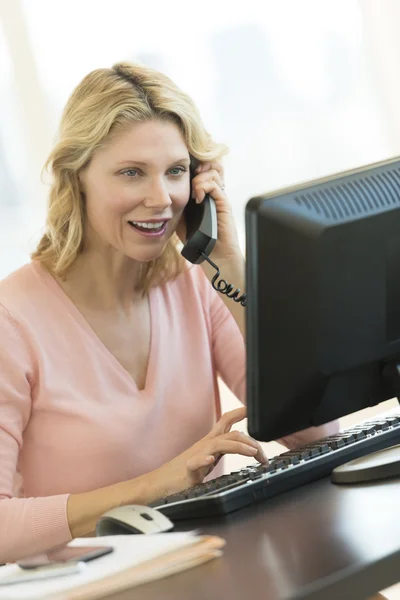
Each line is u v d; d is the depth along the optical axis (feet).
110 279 7.16
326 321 4.81
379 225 4.86
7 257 13.25
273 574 3.89
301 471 5.27
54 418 6.86
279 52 13.69
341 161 14.01
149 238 6.86
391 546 4.01
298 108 13.87
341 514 4.58
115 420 6.93
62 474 6.88
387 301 4.97
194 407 7.39
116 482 6.93
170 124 6.88
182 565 4.09
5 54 12.82
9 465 6.58
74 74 12.91
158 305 7.53
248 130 13.79
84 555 4.32
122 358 7.23
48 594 3.84
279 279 4.68
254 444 5.85
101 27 12.92
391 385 5.15
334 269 4.76
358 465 5.21
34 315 6.94
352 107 13.88
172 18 13.21
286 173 13.98
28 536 5.88
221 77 13.56
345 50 13.74
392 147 13.84
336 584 3.76
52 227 7.06
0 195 13.15
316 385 4.90
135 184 6.75
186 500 4.98
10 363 6.72
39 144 12.98
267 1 13.55
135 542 4.45
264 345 4.76
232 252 7.66
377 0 13.51
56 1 12.78
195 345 7.62
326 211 4.75
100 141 6.70
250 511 4.92
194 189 7.45
